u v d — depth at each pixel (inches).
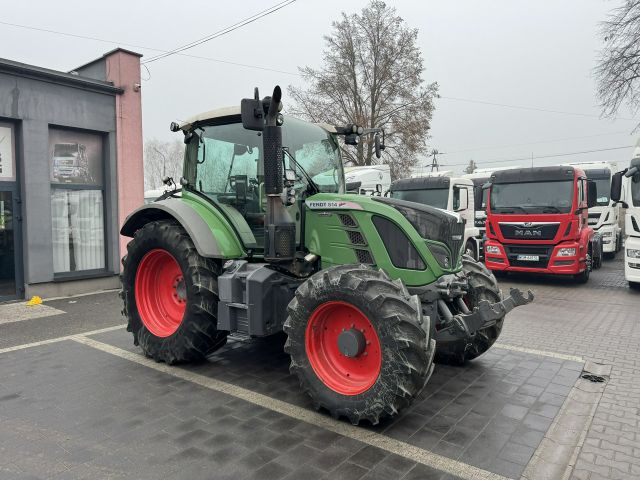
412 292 163.0
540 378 183.0
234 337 175.9
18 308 296.4
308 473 117.3
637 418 150.4
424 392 168.7
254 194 191.3
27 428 139.6
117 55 358.9
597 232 538.3
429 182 515.5
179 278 201.5
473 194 550.6
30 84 310.7
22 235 316.5
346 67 1069.1
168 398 161.6
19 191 314.8
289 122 191.5
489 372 189.8
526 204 414.9
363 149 1062.4
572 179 398.0
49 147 330.0
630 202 377.4
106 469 118.4
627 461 125.1
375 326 136.3
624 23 650.8
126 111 364.5
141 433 136.9
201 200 199.9
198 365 194.7
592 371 193.0
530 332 253.3
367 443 132.2
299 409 153.8
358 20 1075.9
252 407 155.1
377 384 135.7
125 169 366.6
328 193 189.9
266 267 174.6
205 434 136.6
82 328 251.0
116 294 342.3
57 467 119.1
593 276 471.5
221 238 186.1
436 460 123.6
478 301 191.0
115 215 363.9
